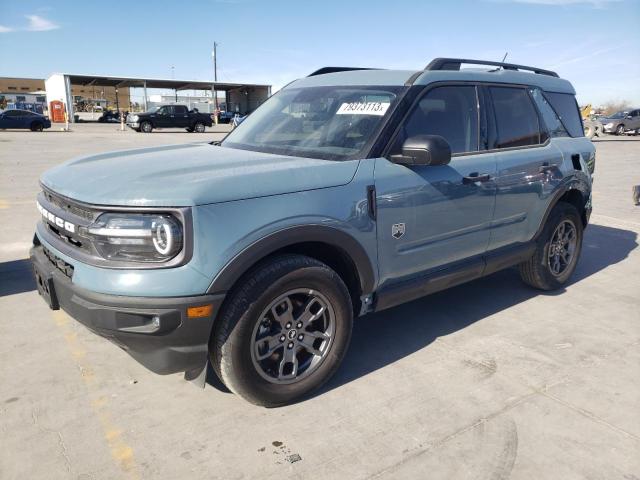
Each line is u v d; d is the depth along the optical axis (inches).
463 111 147.9
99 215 97.7
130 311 95.0
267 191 104.7
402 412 114.2
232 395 119.8
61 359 133.4
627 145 976.3
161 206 94.3
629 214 335.3
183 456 99.1
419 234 132.7
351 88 145.4
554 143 179.3
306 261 110.3
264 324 110.1
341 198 114.5
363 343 147.5
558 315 169.8
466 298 183.6
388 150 126.0
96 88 2923.2
